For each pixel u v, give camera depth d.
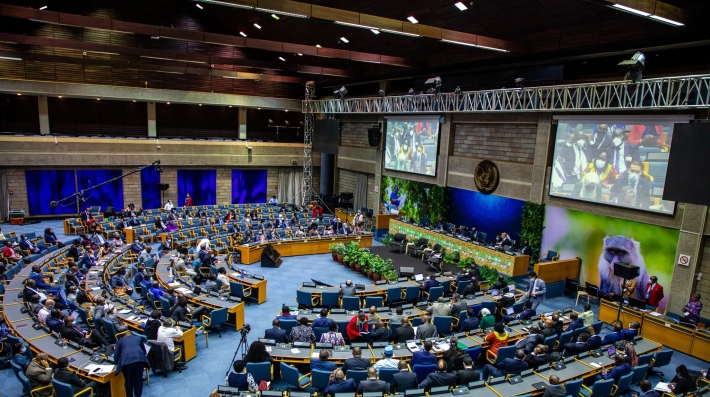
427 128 24.97
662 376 11.34
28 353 9.59
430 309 11.58
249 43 18.22
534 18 15.58
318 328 11.00
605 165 16.72
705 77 11.80
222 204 31.56
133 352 8.70
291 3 12.02
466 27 17.61
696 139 11.60
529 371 9.17
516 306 13.33
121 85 28.36
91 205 28.17
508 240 20.05
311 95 32.00
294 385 9.21
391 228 24.97
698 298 13.63
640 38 13.87
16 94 26.72
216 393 7.48
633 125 15.77
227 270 16.88
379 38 21.41
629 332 11.36
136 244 19.64
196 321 12.94
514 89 17.36
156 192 30.05
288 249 21.95
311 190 32.78
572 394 8.61
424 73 24.05
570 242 18.39
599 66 16.89
